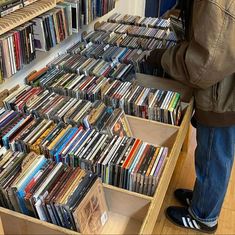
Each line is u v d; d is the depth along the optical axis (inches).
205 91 55.9
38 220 44.4
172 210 77.3
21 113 60.0
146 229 43.2
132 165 49.5
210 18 46.3
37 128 56.5
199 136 62.1
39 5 60.9
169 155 53.1
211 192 66.6
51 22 63.6
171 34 89.0
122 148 52.7
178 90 70.1
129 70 73.7
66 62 75.7
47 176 47.3
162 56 61.4
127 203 49.3
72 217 42.7
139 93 65.3
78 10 71.1
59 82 68.5
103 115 59.6
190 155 95.6
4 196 46.3
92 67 74.2
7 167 48.9
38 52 73.1
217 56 48.0
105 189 49.3
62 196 44.2
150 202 46.9
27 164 49.1
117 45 85.3
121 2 112.3
